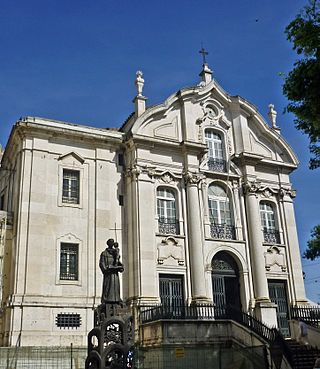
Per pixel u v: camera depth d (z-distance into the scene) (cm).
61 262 2047
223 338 1842
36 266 1958
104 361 1254
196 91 2559
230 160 2562
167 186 2348
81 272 2053
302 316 2353
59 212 2097
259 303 2302
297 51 1098
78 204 2155
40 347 1772
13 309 1864
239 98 2684
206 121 2577
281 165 2708
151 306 2041
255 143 2700
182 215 2333
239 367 1753
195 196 2358
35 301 1906
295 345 2017
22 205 2017
